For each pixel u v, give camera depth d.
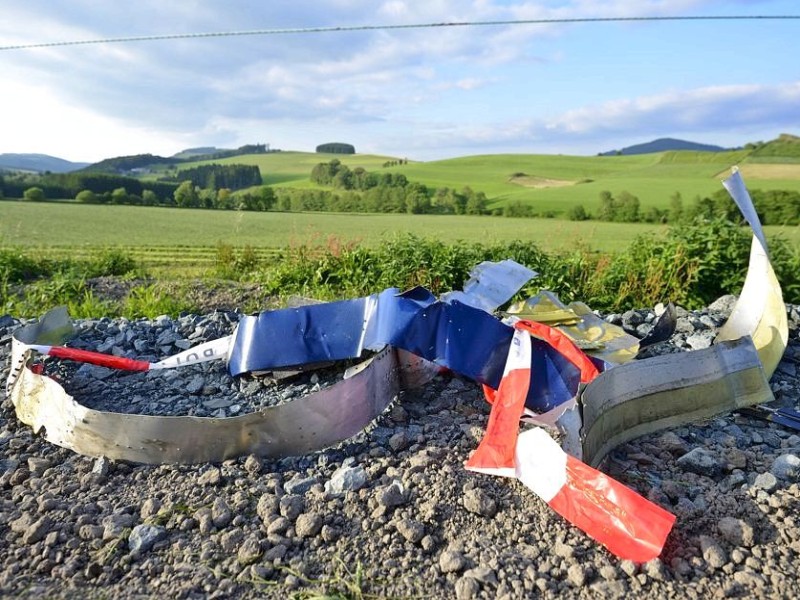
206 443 2.90
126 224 28.92
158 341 4.69
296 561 2.33
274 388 3.79
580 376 3.31
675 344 4.59
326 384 3.78
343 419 3.04
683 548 2.34
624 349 4.02
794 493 2.57
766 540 2.36
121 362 3.93
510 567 2.25
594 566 2.26
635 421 3.09
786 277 7.34
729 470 2.84
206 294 8.85
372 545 2.40
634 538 2.24
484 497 2.56
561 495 2.45
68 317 4.66
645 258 7.74
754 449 3.08
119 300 8.61
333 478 2.73
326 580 2.25
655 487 2.68
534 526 2.46
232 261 12.32
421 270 8.27
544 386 3.35
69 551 2.39
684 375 3.21
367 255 8.98
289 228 27.69
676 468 2.87
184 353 4.04
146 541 2.40
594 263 8.12
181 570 2.28
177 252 17.02
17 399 3.48
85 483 2.79
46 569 2.30
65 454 3.07
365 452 3.02
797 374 4.01
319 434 2.98
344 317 3.72
